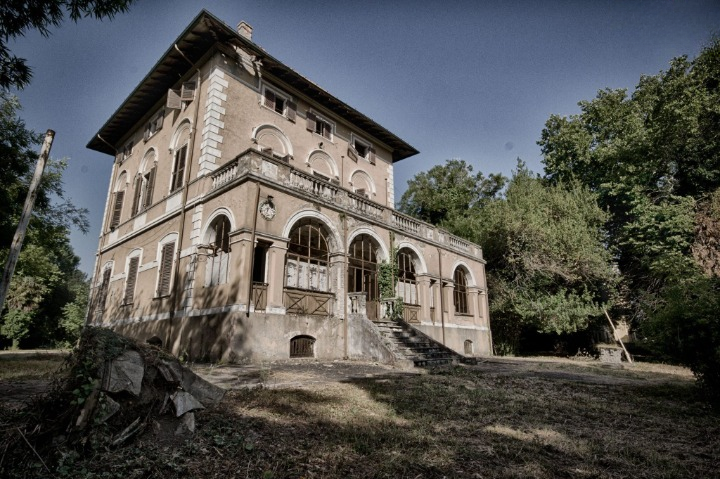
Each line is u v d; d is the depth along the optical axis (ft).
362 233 57.47
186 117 60.80
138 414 14.15
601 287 77.92
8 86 23.93
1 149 42.57
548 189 87.20
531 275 76.59
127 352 14.34
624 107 86.28
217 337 41.75
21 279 88.99
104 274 73.92
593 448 15.55
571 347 84.12
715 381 25.71
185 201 53.83
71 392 12.82
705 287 27.68
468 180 126.41
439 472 12.74
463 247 78.64
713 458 15.10
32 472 11.43
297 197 49.57
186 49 59.93
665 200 76.95
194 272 48.65
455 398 24.73
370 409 20.90
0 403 18.58
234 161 47.52
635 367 53.11
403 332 55.01
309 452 13.91
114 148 86.69
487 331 78.48
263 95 63.21
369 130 83.05
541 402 24.54
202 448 13.66
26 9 21.44
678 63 79.66
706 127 75.61
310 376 31.94
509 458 14.34
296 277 49.03
